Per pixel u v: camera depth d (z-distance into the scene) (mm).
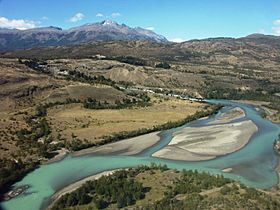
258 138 167500
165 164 128750
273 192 100000
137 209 87562
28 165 128750
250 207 83188
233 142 159625
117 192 97125
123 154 144875
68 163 134750
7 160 128750
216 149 149500
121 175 110688
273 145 155250
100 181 105375
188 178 107375
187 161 134625
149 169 117562
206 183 100938
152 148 152625
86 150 150875
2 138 151250
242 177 117438
